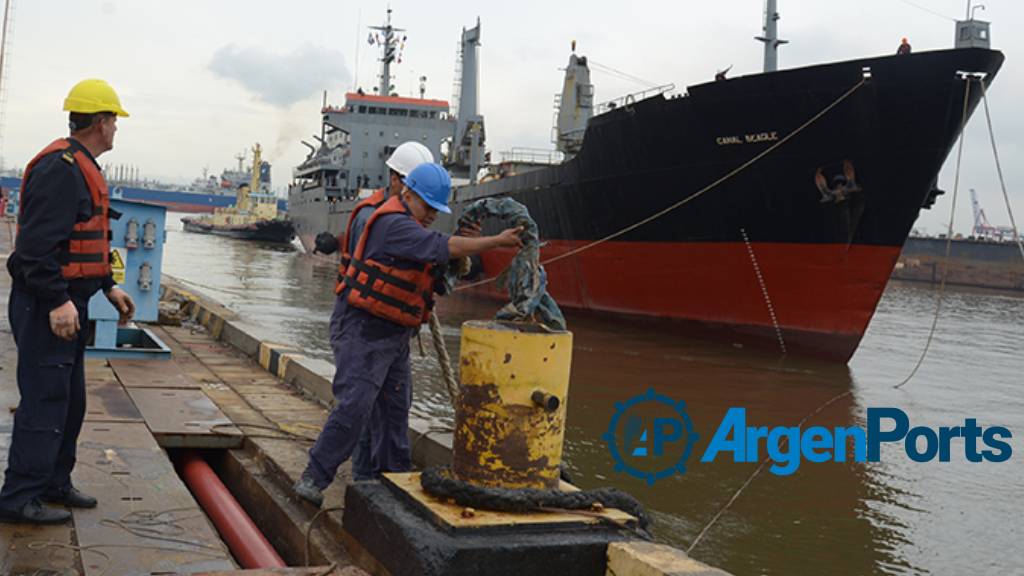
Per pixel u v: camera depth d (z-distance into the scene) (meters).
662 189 16.97
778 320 15.84
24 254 3.05
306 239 45.62
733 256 16.17
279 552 4.00
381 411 4.02
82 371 3.47
